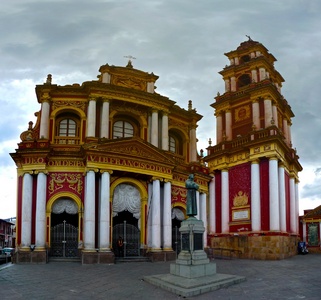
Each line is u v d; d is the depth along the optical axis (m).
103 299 12.34
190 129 33.62
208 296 12.73
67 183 25.42
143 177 26.91
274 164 29.70
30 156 25.05
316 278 16.44
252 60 35.19
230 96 35.62
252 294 12.91
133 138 25.88
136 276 17.31
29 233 23.97
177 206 29.20
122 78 30.23
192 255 15.84
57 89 28.20
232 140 33.75
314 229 43.91
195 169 31.52
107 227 23.91
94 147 24.53
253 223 29.94
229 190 32.97
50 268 20.61
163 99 30.33
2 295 12.70
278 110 35.47
